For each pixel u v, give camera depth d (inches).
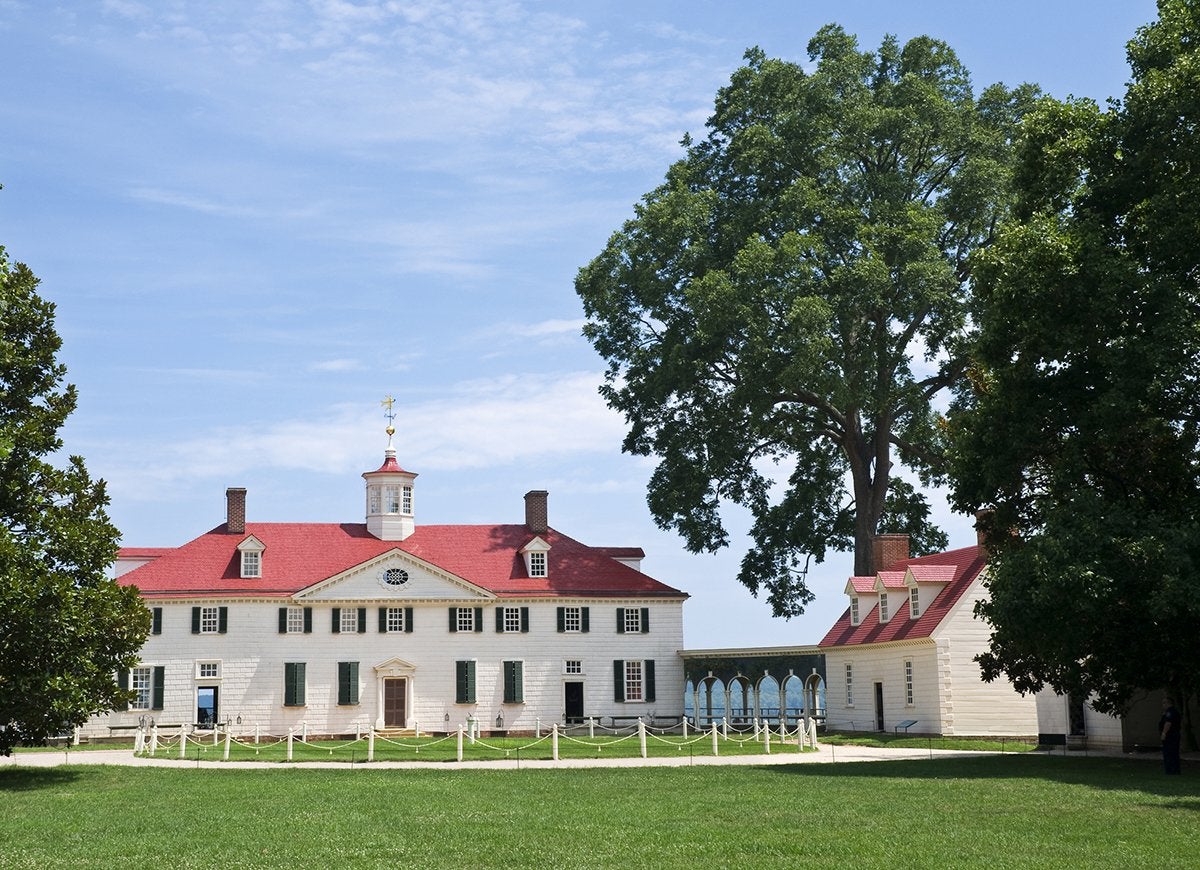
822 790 1114.1
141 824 941.2
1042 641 1307.8
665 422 2662.4
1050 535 1274.6
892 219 2407.7
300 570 2637.8
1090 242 1322.6
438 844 812.6
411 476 2787.9
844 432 2657.5
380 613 2598.4
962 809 951.0
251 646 2541.8
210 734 2412.6
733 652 2596.0
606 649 2674.7
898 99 2477.9
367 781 1283.2
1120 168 1384.1
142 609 1379.2
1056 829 836.6
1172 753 1245.1
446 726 2583.7
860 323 2396.7
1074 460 1349.7
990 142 2433.6
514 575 2716.5
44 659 1284.4
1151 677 1347.2
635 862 730.2
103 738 2399.1
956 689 1980.8
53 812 1035.3
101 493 1382.9
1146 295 1299.2
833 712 2409.0
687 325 2504.9
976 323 2324.1
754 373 2335.1
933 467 2600.9
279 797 1124.5
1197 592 1168.2
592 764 1531.7
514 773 1375.5
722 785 1182.9
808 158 2461.9
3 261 1354.6
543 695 2632.9
